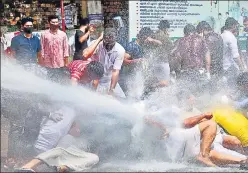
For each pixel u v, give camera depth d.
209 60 8.91
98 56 7.70
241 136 6.42
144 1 10.12
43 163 5.67
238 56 9.48
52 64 8.59
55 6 12.95
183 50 8.79
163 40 8.91
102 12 11.93
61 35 8.70
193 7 10.77
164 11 10.38
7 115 6.25
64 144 5.95
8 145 6.21
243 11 11.18
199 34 9.41
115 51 7.59
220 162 6.14
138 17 10.15
